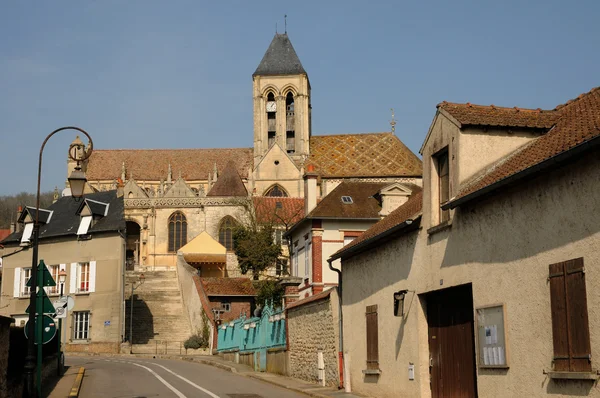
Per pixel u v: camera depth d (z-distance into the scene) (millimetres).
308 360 26031
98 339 49688
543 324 12594
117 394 22281
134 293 60250
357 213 37719
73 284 51188
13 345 18891
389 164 82562
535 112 17328
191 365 36281
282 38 96375
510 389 13562
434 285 16984
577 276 11688
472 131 16188
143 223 79438
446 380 16938
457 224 15977
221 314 52969
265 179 84812
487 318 14492
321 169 83125
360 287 22203
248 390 23594
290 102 94312
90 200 52156
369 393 21062
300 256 41000
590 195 11477
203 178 98250
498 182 13617
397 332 19250
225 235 78438
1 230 88188
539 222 12836
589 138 11836
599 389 11055
